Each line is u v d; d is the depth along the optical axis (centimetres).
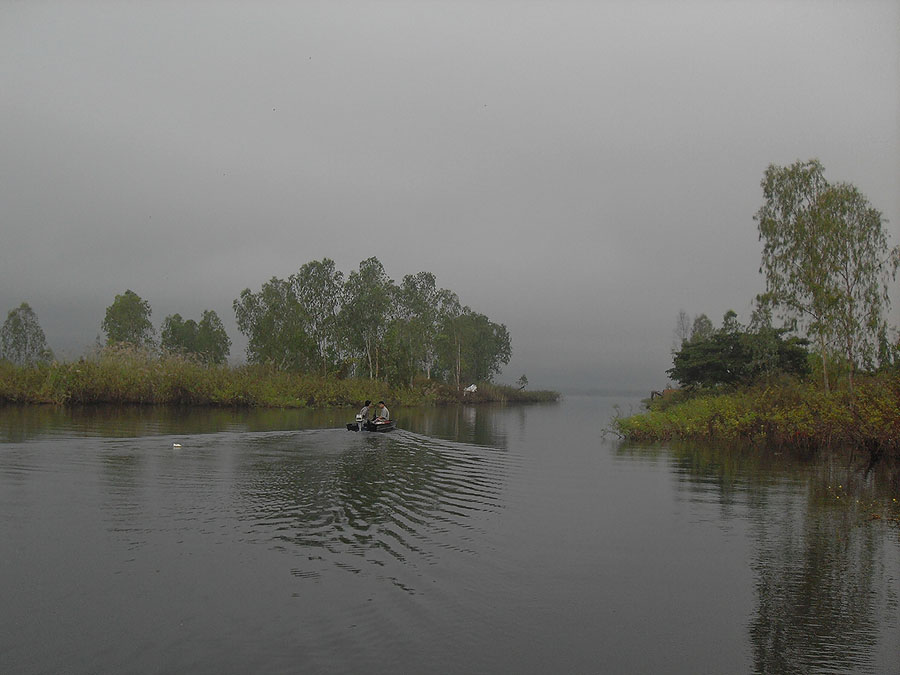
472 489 1670
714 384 4553
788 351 4194
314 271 6612
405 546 1105
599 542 1191
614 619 834
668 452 2673
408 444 2631
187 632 746
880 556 1131
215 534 1138
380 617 802
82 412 3553
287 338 6303
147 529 1157
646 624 821
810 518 1417
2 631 742
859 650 763
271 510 1325
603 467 2173
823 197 3519
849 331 3419
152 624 766
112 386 3988
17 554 1005
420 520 1297
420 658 702
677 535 1255
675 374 4838
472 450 2561
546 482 1828
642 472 2069
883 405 2294
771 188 3700
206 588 880
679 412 3378
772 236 3694
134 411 3794
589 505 1521
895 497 1664
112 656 687
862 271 3438
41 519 1204
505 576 977
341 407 5312
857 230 3472
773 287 3681
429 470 1947
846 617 862
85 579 905
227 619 783
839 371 3497
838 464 2295
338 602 844
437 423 4222
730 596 930
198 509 1312
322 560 1011
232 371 4709
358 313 6438
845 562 1098
